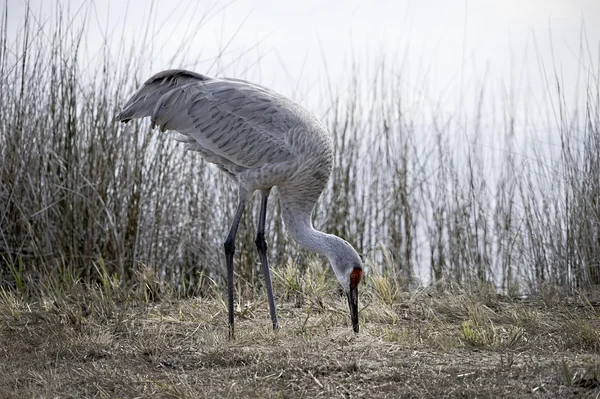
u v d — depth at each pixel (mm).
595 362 6492
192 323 8680
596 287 10680
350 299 8406
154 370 6957
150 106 8797
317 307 9344
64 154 11266
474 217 12312
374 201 12859
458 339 7652
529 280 11289
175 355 7344
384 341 7805
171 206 11688
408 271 12359
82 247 11242
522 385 6070
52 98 11320
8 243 11305
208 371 6836
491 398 5809
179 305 9469
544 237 11633
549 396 5844
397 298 9875
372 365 6797
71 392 6391
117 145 11352
